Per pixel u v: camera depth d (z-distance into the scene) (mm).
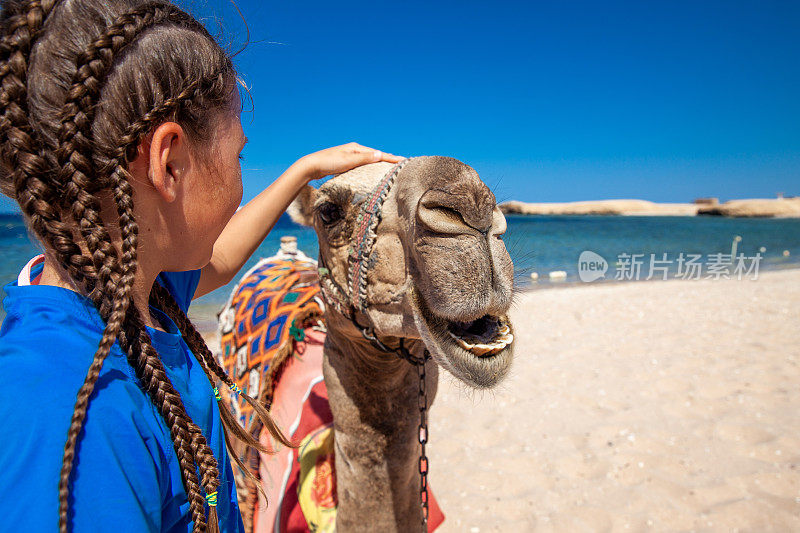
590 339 8383
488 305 1396
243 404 2820
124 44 833
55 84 811
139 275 951
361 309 1751
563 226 54531
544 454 4715
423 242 1452
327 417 2385
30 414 713
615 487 4176
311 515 2186
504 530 3729
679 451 4652
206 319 8656
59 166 796
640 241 33531
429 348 1479
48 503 679
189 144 950
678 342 7941
